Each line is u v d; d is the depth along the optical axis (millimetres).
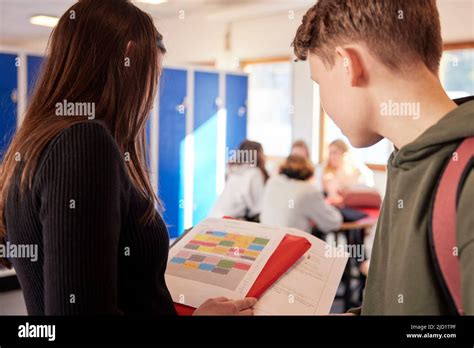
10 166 748
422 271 579
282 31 5648
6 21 6691
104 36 808
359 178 4430
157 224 824
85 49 798
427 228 580
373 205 4062
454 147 583
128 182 753
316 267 972
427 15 646
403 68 643
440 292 573
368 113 683
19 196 709
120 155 725
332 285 932
